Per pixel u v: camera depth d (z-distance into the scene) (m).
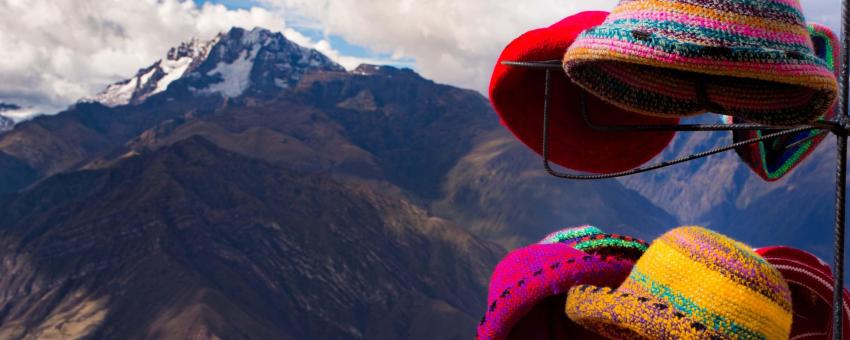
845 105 1.42
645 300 1.26
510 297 1.52
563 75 1.82
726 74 1.30
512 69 1.81
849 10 1.45
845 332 1.51
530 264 1.56
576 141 1.84
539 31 1.75
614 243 1.67
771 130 1.73
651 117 1.82
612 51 1.37
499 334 1.54
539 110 1.84
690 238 1.30
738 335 1.21
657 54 1.33
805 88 1.38
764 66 1.29
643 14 1.38
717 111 1.44
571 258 1.53
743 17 1.32
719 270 1.24
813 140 1.66
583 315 1.35
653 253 1.34
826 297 1.56
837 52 1.71
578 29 1.71
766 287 1.24
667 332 1.23
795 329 1.64
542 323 1.55
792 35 1.36
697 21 1.33
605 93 1.49
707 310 1.22
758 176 1.76
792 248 1.62
